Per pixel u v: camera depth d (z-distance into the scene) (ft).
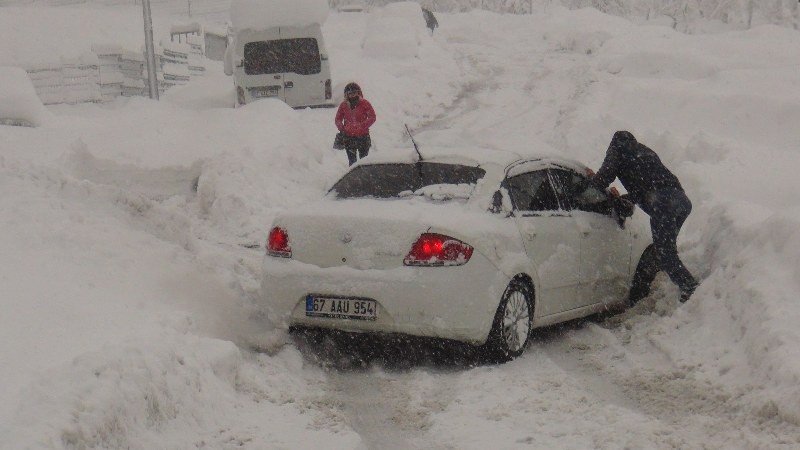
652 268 27.99
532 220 22.63
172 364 16.75
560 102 82.94
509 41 142.61
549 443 16.25
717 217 28.40
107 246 23.50
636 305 27.63
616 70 90.94
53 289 19.76
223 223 40.04
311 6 73.72
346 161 56.44
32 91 64.44
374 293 20.31
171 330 18.42
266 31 73.82
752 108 63.31
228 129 51.11
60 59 97.14
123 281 21.97
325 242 21.02
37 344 16.57
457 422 17.54
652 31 117.91
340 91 84.79
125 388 14.90
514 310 21.58
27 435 12.51
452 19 176.86
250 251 35.42
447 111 85.51
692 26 205.46
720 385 19.42
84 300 19.62
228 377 18.53
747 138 60.44
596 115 66.90
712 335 22.12
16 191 24.41
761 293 21.24
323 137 64.34
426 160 23.11
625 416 17.46
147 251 24.41
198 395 16.94
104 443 13.83
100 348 16.65
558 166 25.11
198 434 16.17
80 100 97.09
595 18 150.71
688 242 29.84
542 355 22.31
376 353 22.66
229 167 42.80
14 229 22.45
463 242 20.27
